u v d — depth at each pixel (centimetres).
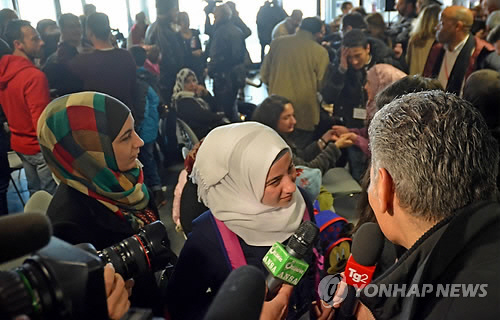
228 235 108
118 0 796
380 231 85
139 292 104
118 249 84
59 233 102
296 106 379
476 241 59
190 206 143
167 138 441
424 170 62
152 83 380
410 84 136
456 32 285
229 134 109
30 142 269
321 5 934
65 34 327
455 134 62
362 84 312
